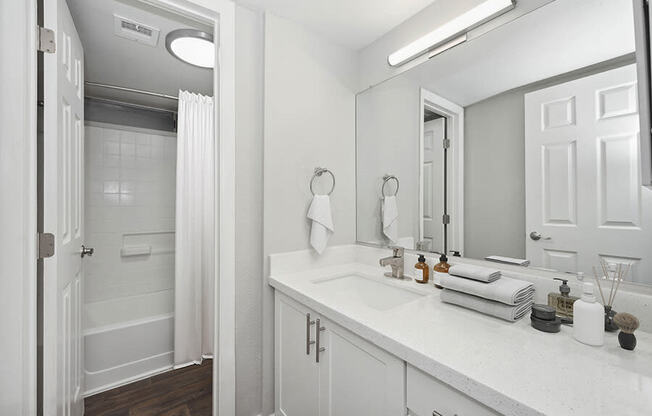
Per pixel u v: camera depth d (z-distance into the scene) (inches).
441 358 26.6
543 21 40.6
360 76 71.7
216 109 54.2
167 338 83.8
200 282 85.2
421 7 57.0
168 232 105.3
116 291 94.9
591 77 36.2
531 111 41.8
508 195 44.3
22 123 35.3
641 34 23.5
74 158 50.7
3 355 34.0
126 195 98.2
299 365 49.5
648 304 31.7
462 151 50.3
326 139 66.1
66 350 45.7
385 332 32.3
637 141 32.9
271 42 57.7
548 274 39.9
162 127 105.7
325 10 57.5
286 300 53.4
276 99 58.3
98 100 95.0
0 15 34.1
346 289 59.9
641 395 21.6
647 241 32.4
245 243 56.2
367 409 35.4
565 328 33.7
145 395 69.1
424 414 28.3
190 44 66.5
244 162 55.9
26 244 35.7
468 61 49.4
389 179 63.4
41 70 40.3
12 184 34.7
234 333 54.5
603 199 35.4
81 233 56.2
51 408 38.5
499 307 35.9
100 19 58.7
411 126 58.9
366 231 68.9
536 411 19.8
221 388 53.1
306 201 62.7
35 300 36.8
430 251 55.2
